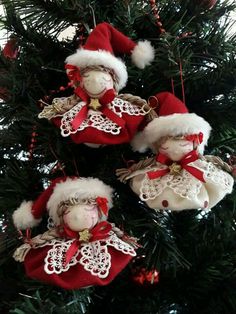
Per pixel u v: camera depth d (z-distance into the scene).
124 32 0.33
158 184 0.27
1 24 0.38
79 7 0.32
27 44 0.35
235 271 0.31
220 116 0.33
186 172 0.27
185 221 0.33
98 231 0.27
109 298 0.33
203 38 0.34
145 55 0.31
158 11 0.35
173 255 0.29
